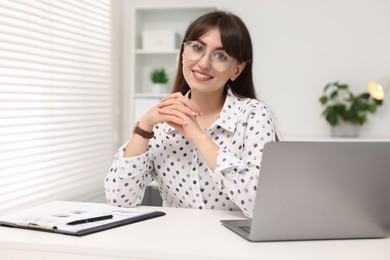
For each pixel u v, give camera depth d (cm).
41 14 308
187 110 146
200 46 154
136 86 417
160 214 143
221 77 156
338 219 120
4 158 271
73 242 113
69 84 345
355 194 118
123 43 434
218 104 169
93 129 383
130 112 411
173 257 106
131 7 429
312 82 406
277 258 104
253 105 163
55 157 324
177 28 426
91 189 377
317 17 403
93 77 383
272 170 112
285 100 411
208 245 113
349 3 398
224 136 164
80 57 361
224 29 152
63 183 335
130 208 154
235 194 138
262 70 414
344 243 120
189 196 165
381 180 119
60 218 130
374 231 124
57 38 329
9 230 124
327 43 403
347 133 390
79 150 361
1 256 115
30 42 298
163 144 167
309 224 119
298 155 112
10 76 277
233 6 415
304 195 115
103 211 142
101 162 398
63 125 338
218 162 139
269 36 411
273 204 114
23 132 289
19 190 284
